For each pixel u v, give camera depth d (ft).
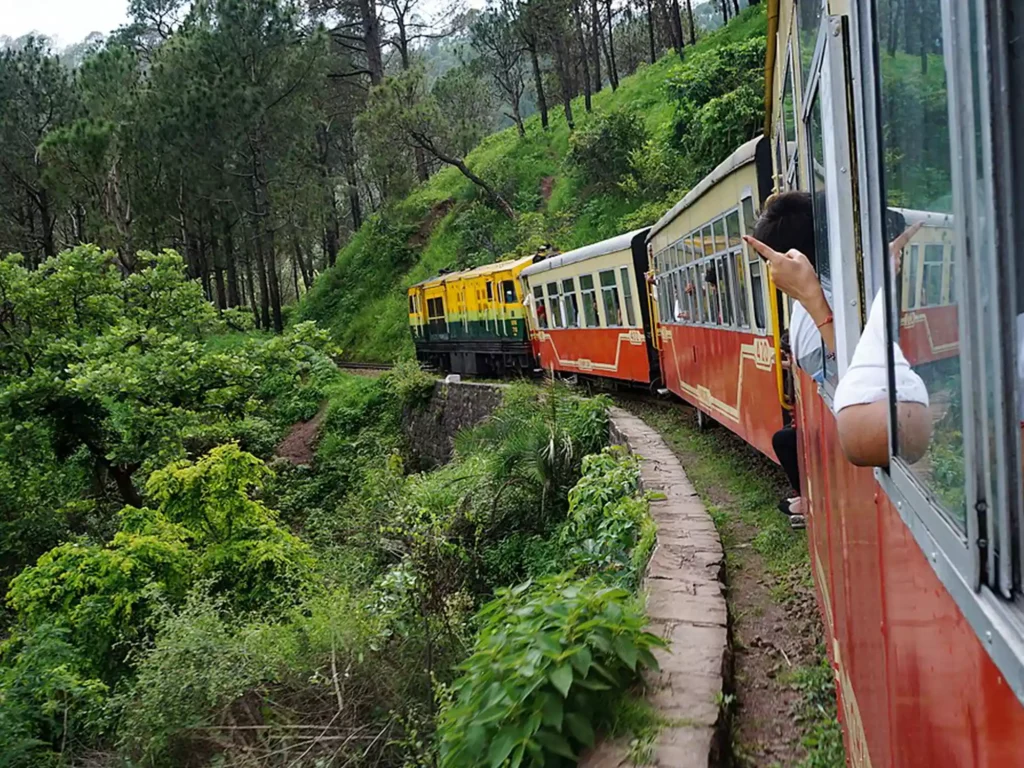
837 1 6.66
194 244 135.03
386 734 23.03
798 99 10.57
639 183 99.76
